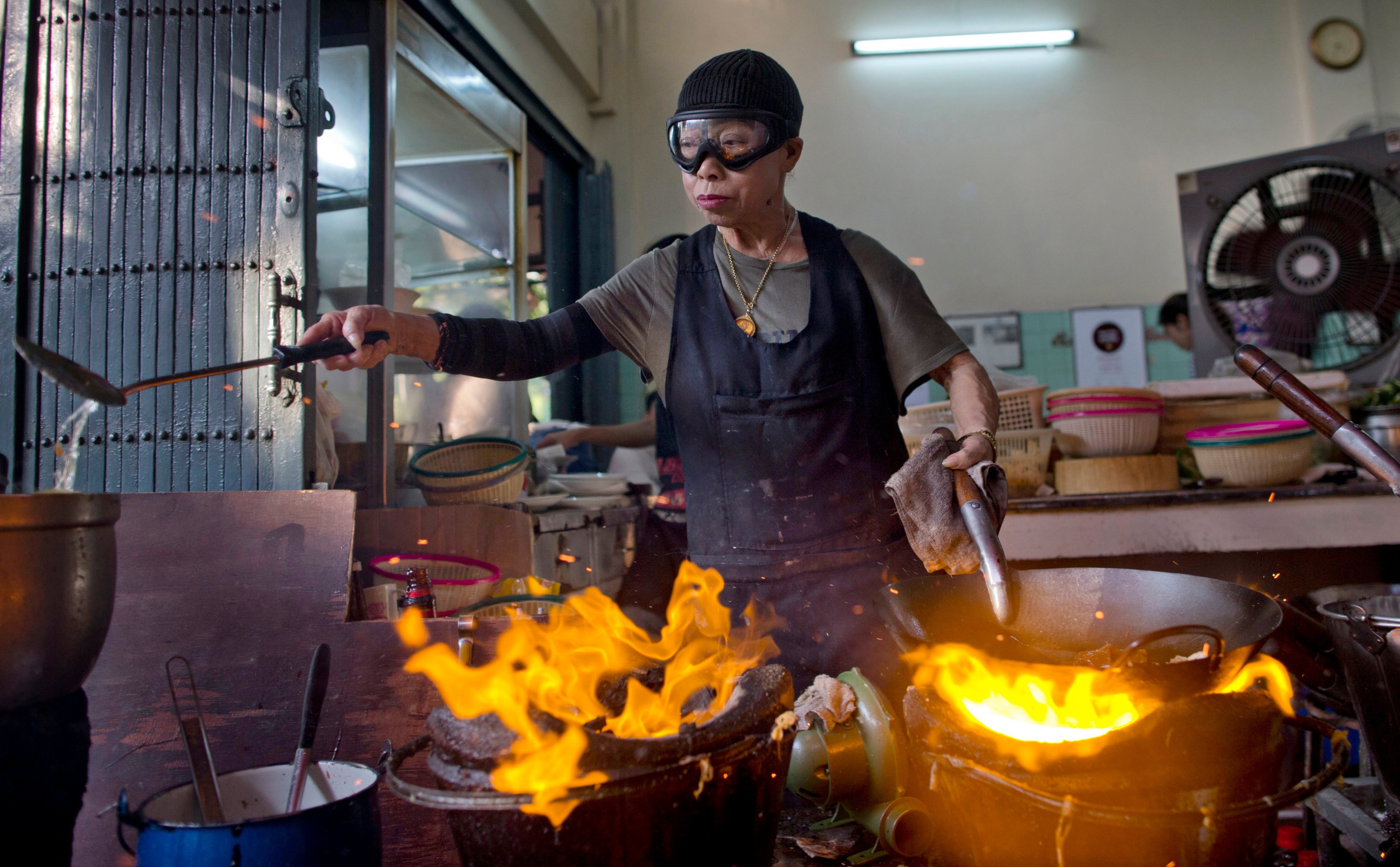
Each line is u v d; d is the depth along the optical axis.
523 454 2.30
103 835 1.16
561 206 4.85
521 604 1.48
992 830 0.80
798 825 1.15
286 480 1.62
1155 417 2.75
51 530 0.83
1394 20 4.78
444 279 3.24
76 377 0.86
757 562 1.41
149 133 1.69
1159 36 4.95
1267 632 0.83
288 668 1.19
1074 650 1.02
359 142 2.35
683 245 1.55
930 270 5.02
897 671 1.35
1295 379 1.10
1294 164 3.39
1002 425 2.86
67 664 0.86
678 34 5.09
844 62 5.07
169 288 1.67
